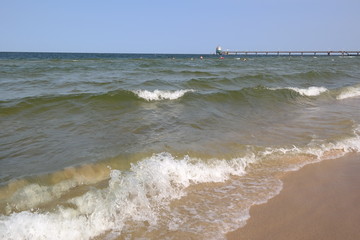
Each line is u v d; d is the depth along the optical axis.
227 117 6.99
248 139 5.34
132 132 5.41
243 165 4.32
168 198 3.35
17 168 3.70
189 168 4.02
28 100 7.08
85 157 4.09
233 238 2.67
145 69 18.38
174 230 2.78
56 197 3.15
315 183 3.85
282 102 9.17
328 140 5.49
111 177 3.61
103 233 2.71
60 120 6.04
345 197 3.48
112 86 10.22
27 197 3.11
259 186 3.72
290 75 15.21
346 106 9.07
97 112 6.80
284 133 5.83
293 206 3.25
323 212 3.13
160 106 7.69
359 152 5.05
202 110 7.48
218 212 3.10
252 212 3.11
